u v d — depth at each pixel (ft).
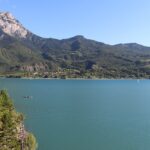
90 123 376.48
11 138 186.09
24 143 198.08
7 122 185.78
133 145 274.16
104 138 299.79
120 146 270.46
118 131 331.16
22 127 210.18
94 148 263.49
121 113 467.11
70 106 547.90
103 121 393.29
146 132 327.06
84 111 483.51
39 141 281.33
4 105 214.28
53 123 371.35
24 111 466.29
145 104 599.57
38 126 349.00
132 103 616.39
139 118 419.95
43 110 483.51
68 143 277.85
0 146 179.93
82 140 289.33
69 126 354.95
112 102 632.38
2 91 224.74
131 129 342.03
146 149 262.88
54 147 263.29
